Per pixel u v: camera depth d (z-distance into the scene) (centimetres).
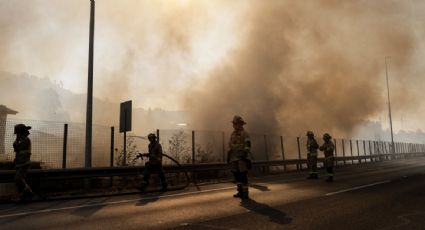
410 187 1222
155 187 1330
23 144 959
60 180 1238
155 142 1227
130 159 1612
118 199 1000
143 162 1664
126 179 1480
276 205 861
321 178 1644
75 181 1288
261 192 1116
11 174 1036
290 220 686
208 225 646
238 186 1005
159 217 726
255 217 717
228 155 1019
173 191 1190
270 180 1577
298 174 2017
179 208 834
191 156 1961
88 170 1212
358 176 1720
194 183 1491
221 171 1912
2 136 1404
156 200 974
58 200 993
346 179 1562
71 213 779
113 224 661
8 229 625
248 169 996
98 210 816
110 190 1234
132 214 762
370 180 1497
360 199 951
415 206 837
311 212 768
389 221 672
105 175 1266
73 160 1488
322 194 1056
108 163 1577
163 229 617
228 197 1016
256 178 1708
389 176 1694
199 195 1071
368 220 682
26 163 956
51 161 1395
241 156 990
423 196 1003
